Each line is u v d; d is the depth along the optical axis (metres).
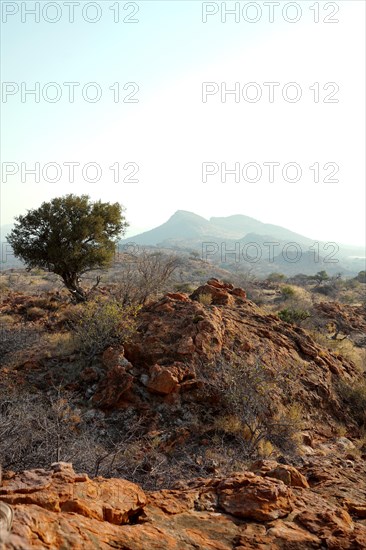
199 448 9.35
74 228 21.67
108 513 3.92
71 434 8.81
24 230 22.00
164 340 12.41
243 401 10.10
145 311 14.26
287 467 5.83
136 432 9.71
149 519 4.11
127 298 18.56
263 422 10.07
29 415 8.38
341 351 19.03
